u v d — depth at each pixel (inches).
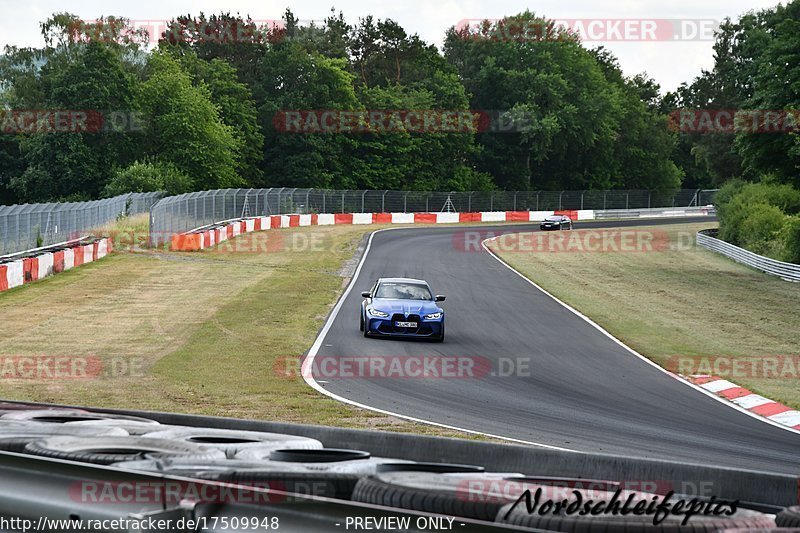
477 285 2215.8
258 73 5713.6
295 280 2095.2
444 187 6038.4
